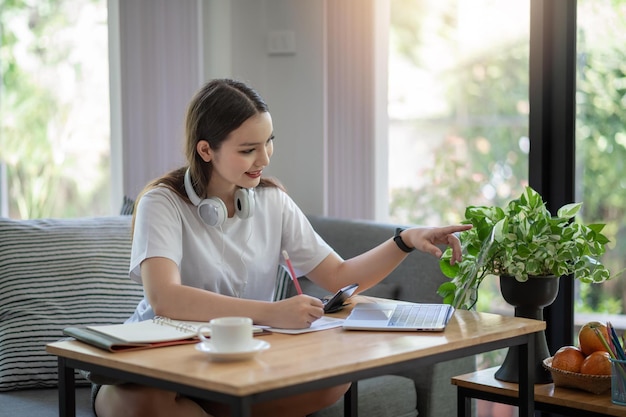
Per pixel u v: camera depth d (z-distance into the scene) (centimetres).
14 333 252
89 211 460
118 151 357
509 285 222
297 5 352
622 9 293
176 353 163
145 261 199
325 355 159
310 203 352
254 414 196
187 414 183
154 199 208
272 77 361
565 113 282
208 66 360
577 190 297
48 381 249
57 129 458
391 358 159
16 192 459
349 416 221
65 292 263
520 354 192
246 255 221
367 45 332
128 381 173
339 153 341
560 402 210
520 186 438
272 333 179
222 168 209
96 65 446
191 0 350
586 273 219
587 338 218
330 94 341
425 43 455
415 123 456
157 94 347
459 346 172
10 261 265
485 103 445
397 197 455
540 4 282
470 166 449
